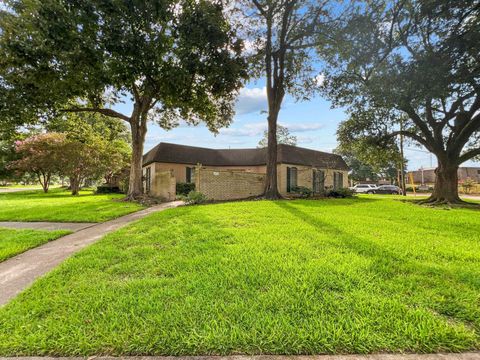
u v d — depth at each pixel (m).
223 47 10.79
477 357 1.84
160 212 9.32
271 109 15.05
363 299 2.58
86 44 8.91
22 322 2.32
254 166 22.50
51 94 11.20
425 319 2.25
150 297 2.70
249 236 5.27
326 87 15.34
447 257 3.95
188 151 22.50
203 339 2.01
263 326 2.15
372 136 16.08
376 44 12.54
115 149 24.72
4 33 9.07
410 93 10.76
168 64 10.84
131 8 8.91
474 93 12.16
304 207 10.21
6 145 26.12
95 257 4.13
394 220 7.45
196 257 3.97
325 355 1.88
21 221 8.23
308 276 3.14
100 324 2.24
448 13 10.07
